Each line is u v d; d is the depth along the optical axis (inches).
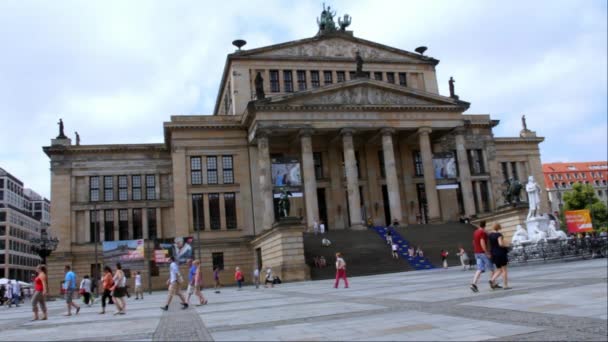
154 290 2477.9
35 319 906.1
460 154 2674.7
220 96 3289.9
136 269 2440.9
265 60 2790.4
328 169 2780.5
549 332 376.5
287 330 478.6
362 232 2306.8
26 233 6131.9
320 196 2773.1
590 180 6314.0
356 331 443.2
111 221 2701.8
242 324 559.5
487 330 401.7
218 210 2615.7
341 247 2126.0
